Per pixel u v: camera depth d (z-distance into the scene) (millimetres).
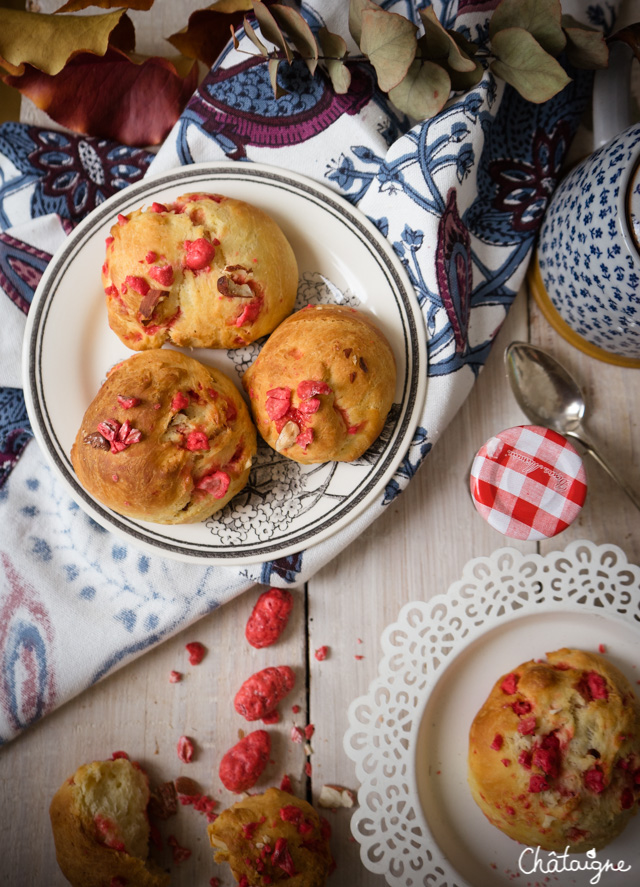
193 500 474
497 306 503
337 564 510
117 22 489
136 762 501
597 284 451
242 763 490
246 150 500
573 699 458
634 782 455
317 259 500
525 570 472
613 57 468
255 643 501
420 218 483
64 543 505
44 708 493
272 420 469
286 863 464
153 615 495
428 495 511
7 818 498
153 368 472
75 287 497
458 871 461
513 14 462
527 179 505
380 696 476
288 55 476
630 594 478
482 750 462
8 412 507
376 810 461
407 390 486
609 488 505
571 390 498
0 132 514
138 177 516
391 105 501
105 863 470
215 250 476
